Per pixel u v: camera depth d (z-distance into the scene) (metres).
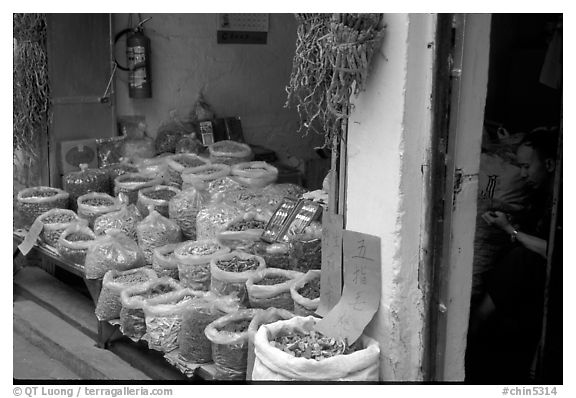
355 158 2.50
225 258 3.23
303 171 5.31
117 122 5.11
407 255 2.42
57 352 3.73
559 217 2.81
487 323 3.13
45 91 4.61
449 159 2.33
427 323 2.46
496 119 3.42
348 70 2.26
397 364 2.48
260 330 2.56
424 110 2.34
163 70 5.12
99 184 4.53
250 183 4.18
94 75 4.91
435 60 2.27
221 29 5.36
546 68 3.04
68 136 4.85
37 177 4.84
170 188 4.27
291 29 5.75
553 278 2.88
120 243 3.68
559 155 2.77
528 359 3.08
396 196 2.36
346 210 2.57
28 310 4.23
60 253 3.91
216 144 4.81
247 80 5.57
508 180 3.07
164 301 3.16
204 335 2.90
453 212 2.37
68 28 4.71
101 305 3.49
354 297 2.56
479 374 2.98
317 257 3.04
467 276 2.48
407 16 2.23
